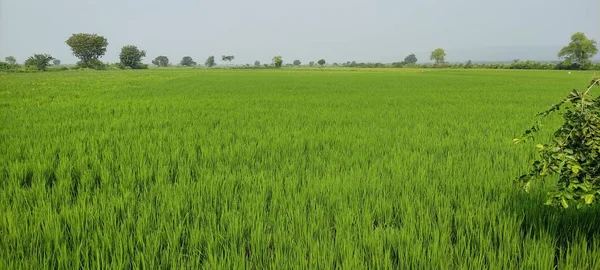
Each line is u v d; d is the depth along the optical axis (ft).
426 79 139.85
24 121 31.42
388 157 19.56
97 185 14.62
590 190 8.38
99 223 11.16
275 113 38.68
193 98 56.85
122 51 366.02
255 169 17.25
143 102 49.29
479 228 10.86
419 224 10.96
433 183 14.67
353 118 35.06
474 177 15.58
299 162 18.51
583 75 177.88
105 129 27.71
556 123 31.42
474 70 275.80
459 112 40.06
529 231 10.58
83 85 90.53
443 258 9.09
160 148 21.30
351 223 10.99
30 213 11.70
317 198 13.28
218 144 22.59
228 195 13.30
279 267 8.62
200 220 11.61
